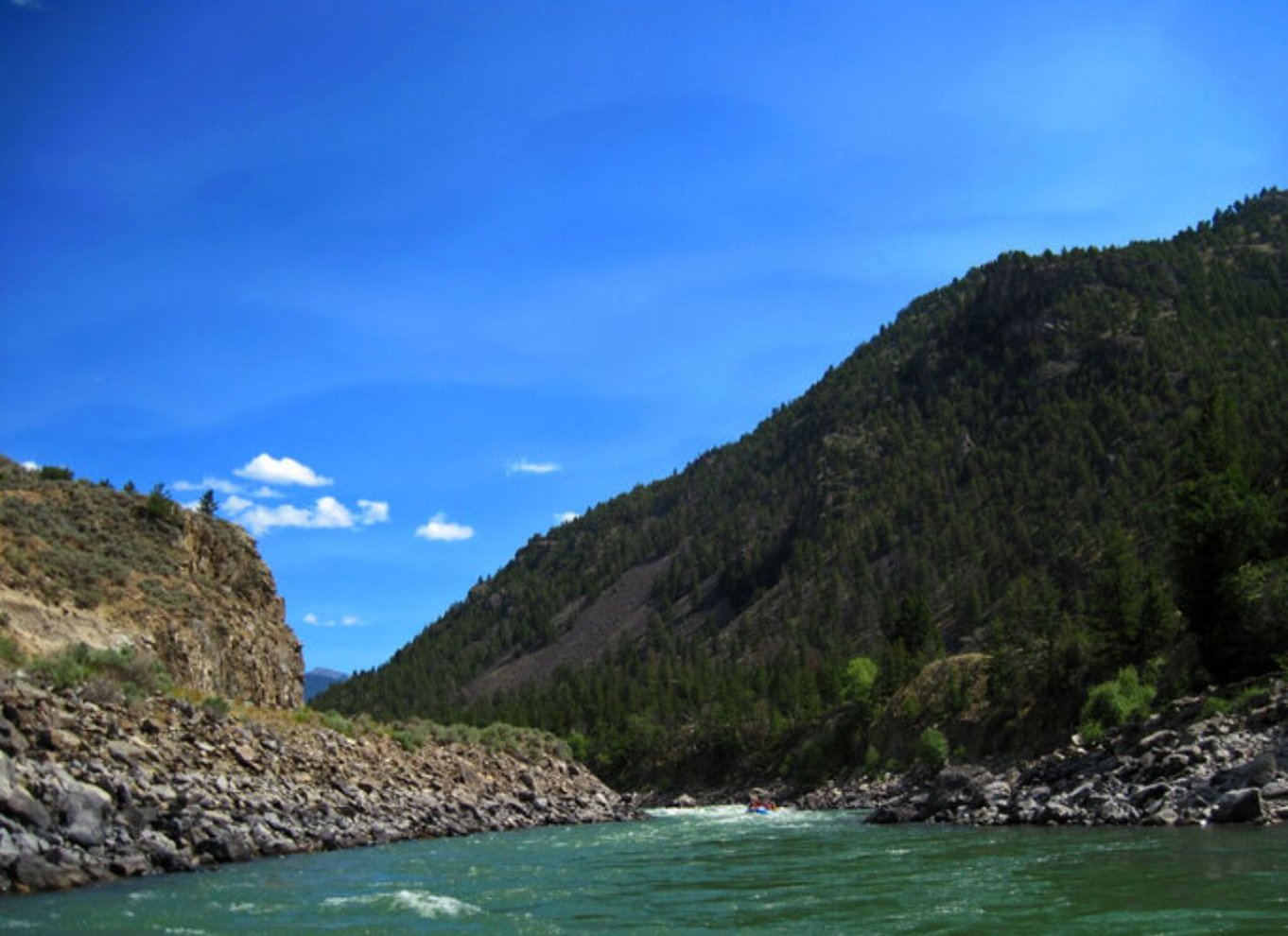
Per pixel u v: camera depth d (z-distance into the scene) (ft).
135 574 160.25
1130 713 182.19
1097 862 76.18
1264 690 125.70
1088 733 159.43
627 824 166.91
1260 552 184.24
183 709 115.14
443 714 654.53
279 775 116.06
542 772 193.98
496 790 167.94
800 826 157.69
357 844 111.65
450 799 147.74
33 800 72.18
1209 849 77.46
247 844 92.73
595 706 574.97
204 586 174.09
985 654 310.65
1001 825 122.83
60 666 102.99
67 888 69.00
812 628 627.87
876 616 602.03
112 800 80.74
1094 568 460.96
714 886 79.56
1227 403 319.06
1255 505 183.52
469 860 100.17
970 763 246.47
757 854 106.01
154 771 95.50
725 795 382.63
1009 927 54.03
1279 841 78.74
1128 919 53.47
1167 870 68.85
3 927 55.21
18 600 124.47
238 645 168.86
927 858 91.76
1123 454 612.70
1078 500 576.61
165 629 149.69
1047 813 116.57
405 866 93.61
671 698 548.72
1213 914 53.11
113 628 138.72
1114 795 114.42
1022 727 245.45
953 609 535.60
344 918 62.39
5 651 102.89
